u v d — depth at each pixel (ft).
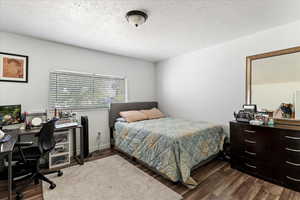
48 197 5.69
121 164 8.61
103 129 11.40
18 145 5.71
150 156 7.49
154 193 5.94
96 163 8.74
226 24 7.25
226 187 6.33
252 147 7.25
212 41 9.47
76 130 10.07
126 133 9.55
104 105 11.51
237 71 9.09
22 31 7.78
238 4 5.63
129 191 6.08
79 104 10.27
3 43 7.73
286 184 6.22
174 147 6.51
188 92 12.00
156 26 7.38
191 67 11.72
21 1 5.33
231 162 8.13
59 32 7.95
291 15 6.45
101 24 7.13
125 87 12.86
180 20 6.81
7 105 7.47
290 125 6.94
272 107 7.75
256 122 7.29
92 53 10.89
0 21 6.74
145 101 14.21
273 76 7.72
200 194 5.87
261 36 8.09
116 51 11.32
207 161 8.63
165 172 6.54
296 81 7.06
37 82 8.68
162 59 13.89
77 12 6.10
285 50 7.30
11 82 7.90
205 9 5.95
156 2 5.49
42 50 8.86
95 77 11.09
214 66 10.23
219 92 10.00
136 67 13.58
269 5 5.71
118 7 5.78
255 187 6.31
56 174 7.45
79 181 6.82
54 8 5.80
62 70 9.53
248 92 8.55
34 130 7.31
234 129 8.00
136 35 8.43
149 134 7.79
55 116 8.68
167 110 13.89
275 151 6.52
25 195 5.81
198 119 11.31
